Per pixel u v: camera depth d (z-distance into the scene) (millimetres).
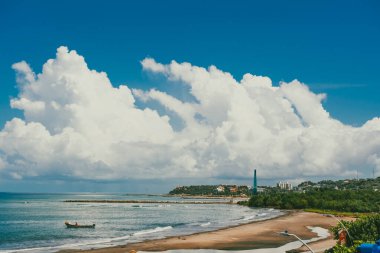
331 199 194000
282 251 59719
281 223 110250
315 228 95562
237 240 72562
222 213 179125
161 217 155750
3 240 84062
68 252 60688
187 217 155375
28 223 127375
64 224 122812
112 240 76438
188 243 68875
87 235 93562
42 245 74688
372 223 45656
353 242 43312
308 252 56094
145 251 60875
